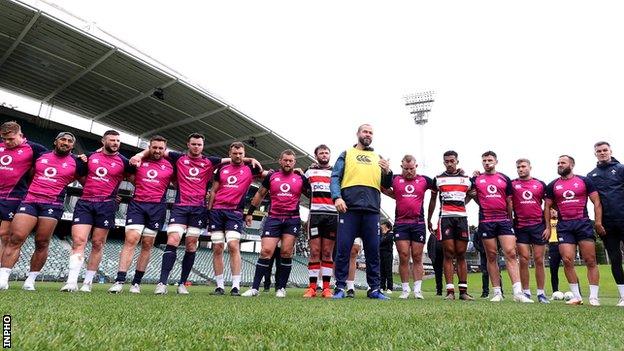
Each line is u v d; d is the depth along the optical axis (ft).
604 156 18.26
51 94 75.87
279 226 19.84
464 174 22.08
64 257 59.72
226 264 79.97
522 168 21.20
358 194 17.46
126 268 16.81
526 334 5.47
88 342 3.97
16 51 61.46
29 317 5.46
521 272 21.36
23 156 16.79
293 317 6.99
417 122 119.96
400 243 21.50
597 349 4.35
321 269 20.07
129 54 62.18
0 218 16.42
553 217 29.63
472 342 4.69
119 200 18.57
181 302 10.09
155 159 18.42
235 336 4.73
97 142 88.28
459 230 21.39
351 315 7.61
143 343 4.05
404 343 4.54
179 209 18.67
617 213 17.49
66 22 54.75
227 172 19.93
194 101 75.66
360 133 18.35
